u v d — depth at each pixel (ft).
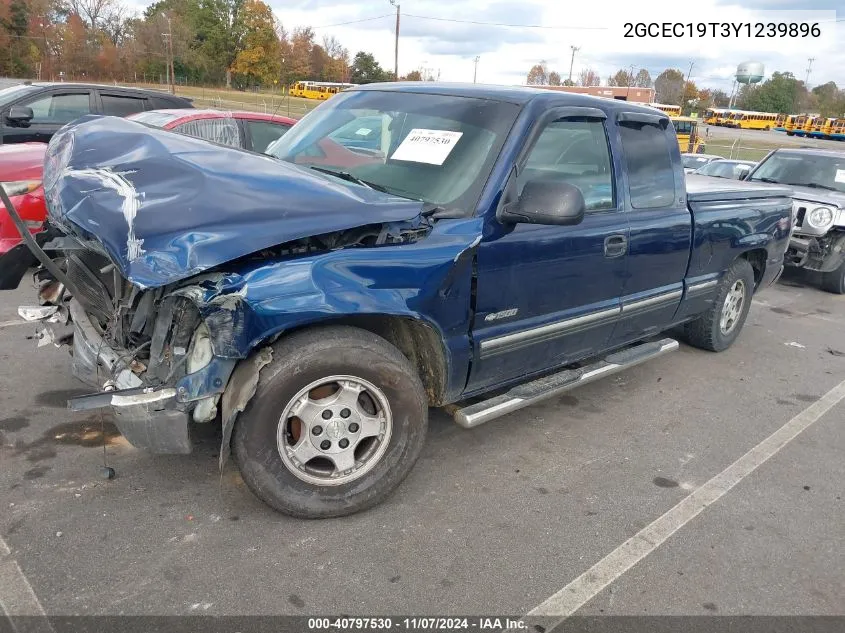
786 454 13.61
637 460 12.88
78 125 12.21
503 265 11.06
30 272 21.86
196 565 8.94
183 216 8.62
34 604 8.07
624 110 13.76
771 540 10.58
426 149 11.63
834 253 28.53
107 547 9.15
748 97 321.11
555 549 9.93
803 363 19.54
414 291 9.82
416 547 9.70
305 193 9.31
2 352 15.37
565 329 12.75
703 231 16.15
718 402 16.10
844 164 32.48
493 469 12.09
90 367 10.60
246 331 8.64
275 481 9.59
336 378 9.59
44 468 10.92
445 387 11.13
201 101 128.26
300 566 9.09
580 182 12.60
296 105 142.20
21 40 194.90
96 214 9.04
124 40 222.48
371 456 10.27
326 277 9.04
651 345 16.05
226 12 254.27
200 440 12.06
